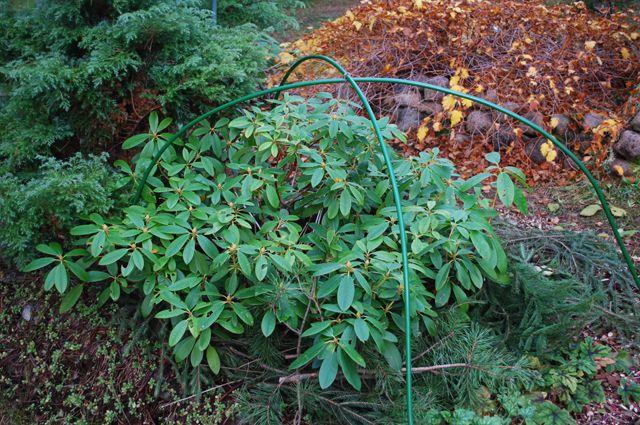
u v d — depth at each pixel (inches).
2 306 95.0
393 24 160.9
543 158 139.0
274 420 76.5
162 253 81.4
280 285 74.6
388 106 155.5
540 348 84.7
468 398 77.9
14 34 105.4
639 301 97.3
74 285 93.8
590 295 94.3
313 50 167.2
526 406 76.6
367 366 77.5
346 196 81.0
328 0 281.7
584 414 80.4
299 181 89.7
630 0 182.2
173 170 90.2
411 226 82.0
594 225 119.2
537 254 105.1
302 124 90.5
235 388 83.1
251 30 120.4
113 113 97.3
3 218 86.4
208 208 85.7
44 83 89.0
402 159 95.5
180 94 99.1
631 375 85.2
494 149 142.8
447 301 85.2
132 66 93.8
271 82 146.8
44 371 88.5
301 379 78.8
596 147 132.9
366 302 75.3
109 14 104.2
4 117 100.0
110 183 89.8
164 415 83.5
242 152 92.7
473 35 155.3
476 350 79.2
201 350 74.7
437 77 154.0
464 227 80.2
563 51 154.9
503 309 89.7
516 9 164.4
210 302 77.1
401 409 74.7
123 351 87.8
